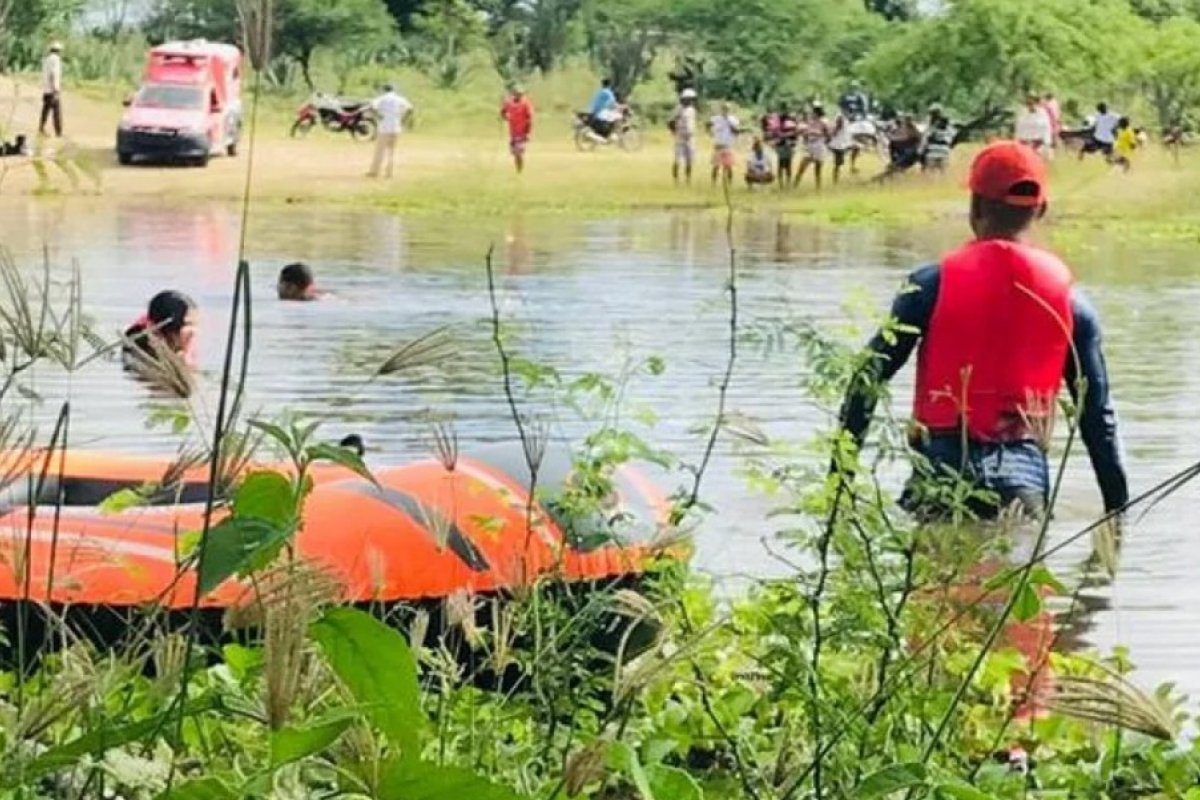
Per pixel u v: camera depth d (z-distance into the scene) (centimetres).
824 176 4700
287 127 5266
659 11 6781
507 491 612
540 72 6750
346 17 5897
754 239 3175
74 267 571
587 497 544
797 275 2500
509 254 2748
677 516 562
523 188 4216
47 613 409
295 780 321
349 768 286
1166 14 6406
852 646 469
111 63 2908
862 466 566
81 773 347
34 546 564
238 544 300
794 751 459
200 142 4303
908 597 496
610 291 2227
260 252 2655
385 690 289
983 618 521
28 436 432
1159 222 3791
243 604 335
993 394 795
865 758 443
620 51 6812
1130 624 862
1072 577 894
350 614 289
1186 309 2228
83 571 548
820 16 6662
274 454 411
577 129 5384
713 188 4347
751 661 531
